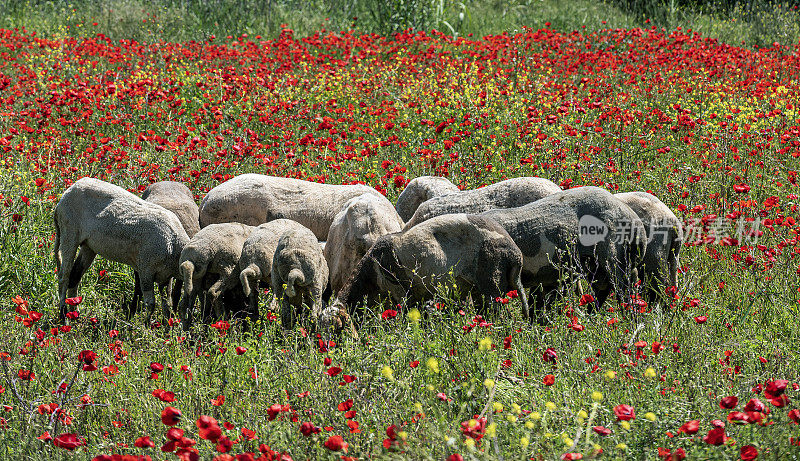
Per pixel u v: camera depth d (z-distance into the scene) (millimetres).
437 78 38500
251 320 18328
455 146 29969
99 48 44656
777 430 10406
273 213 22438
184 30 53500
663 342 14367
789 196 22578
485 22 58188
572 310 15938
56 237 20344
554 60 42969
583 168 26250
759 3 58094
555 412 11945
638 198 19031
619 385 12883
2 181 24719
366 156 28094
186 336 16719
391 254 17172
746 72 40562
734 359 14195
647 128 31625
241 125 32000
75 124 30234
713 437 9539
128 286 21625
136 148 27609
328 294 19562
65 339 16547
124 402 13469
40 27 53875
